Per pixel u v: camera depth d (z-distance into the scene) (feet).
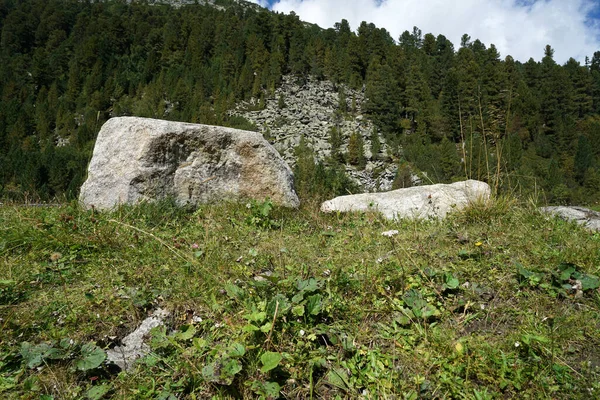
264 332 7.59
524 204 15.58
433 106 264.52
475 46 423.23
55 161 132.98
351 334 8.14
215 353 7.22
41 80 339.77
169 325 8.43
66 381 6.79
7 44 390.42
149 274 10.25
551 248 11.59
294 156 209.15
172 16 455.63
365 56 368.48
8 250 11.11
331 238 14.62
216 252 11.87
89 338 7.89
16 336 7.65
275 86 319.06
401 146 226.99
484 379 6.90
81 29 412.16
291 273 10.74
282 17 422.00
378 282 9.86
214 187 18.16
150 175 16.61
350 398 6.76
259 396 6.63
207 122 262.26
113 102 305.73
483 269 10.55
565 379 6.84
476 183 18.24
